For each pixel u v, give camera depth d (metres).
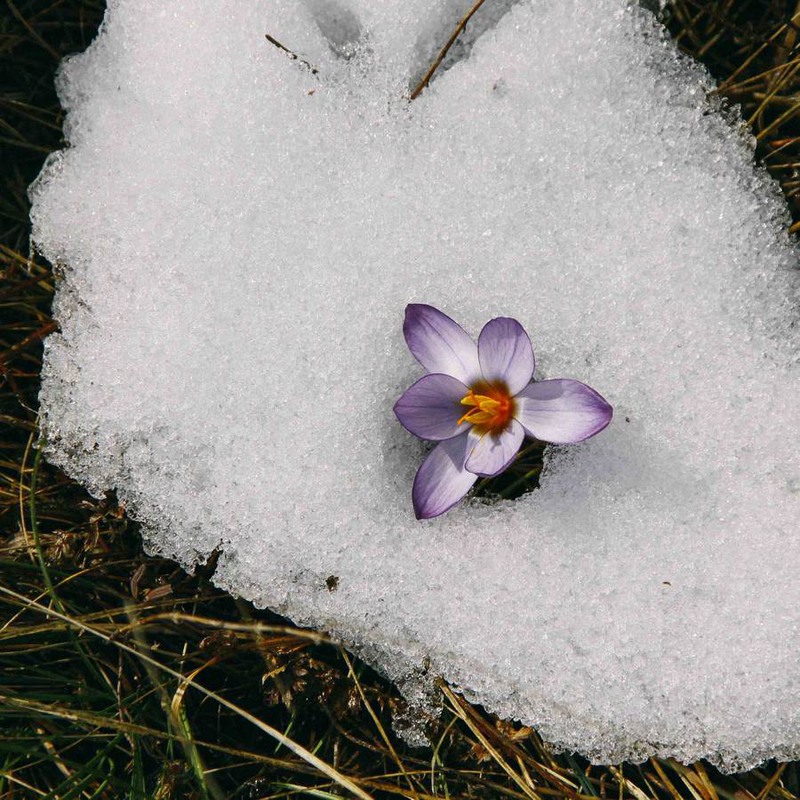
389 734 0.44
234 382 0.43
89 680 0.44
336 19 0.44
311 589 0.42
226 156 0.43
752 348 0.42
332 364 0.42
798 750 0.42
